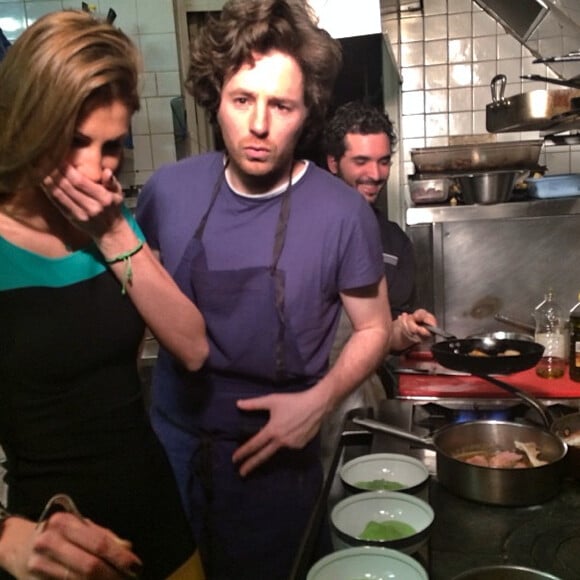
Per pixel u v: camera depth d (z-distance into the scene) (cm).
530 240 221
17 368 80
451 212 223
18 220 81
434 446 108
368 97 252
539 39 248
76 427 85
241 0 98
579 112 176
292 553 117
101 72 73
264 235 108
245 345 109
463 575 75
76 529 69
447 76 287
